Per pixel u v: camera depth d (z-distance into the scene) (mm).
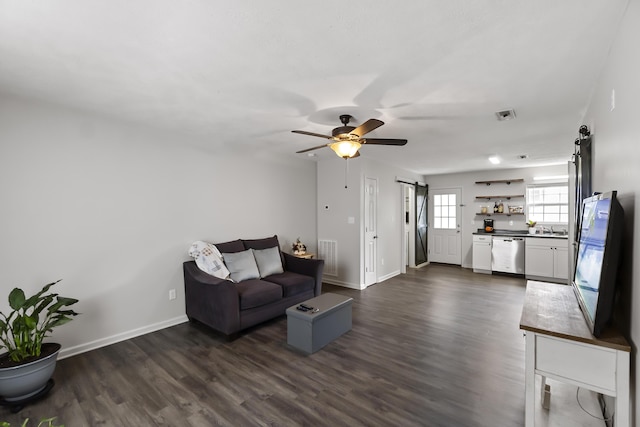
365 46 1763
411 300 4457
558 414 1962
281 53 1841
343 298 3355
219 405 2064
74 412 2006
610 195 1421
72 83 2260
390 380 2355
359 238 5117
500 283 5504
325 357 2730
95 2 1375
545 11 1442
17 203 2525
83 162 2889
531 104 2650
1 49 1783
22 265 2551
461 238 7168
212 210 3982
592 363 1399
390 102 2613
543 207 6250
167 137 3525
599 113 2098
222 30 1605
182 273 3656
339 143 2834
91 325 2926
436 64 1970
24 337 2162
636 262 1312
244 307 3188
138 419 1933
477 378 2377
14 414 1987
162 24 1552
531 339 1538
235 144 4199
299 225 5309
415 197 6973
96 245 2969
